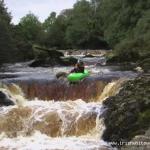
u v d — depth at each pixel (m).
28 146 15.64
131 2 54.28
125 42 43.03
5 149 15.16
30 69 36.47
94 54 64.75
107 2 61.09
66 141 16.48
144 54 37.41
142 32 46.56
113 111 17.02
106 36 59.59
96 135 17.27
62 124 17.98
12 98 22.28
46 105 19.50
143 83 18.19
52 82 24.12
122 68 33.06
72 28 96.88
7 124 18.19
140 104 16.02
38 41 93.94
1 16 48.81
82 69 24.17
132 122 15.52
